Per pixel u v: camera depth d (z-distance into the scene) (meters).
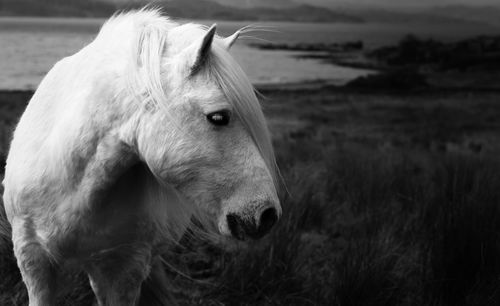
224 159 1.79
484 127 17.73
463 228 3.66
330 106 23.80
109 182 2.02
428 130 16.38
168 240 2.48
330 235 4.48
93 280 2.38
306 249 4.13
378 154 8.18
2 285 3.31
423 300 3.37
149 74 1.80
